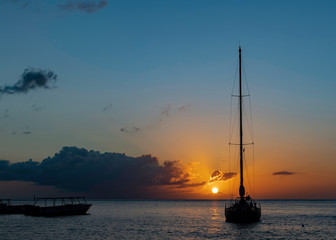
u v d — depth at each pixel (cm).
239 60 8506
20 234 7300
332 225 9525
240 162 7988
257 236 6950
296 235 7262
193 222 10400
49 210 11806
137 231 7950
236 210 7675
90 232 7694
